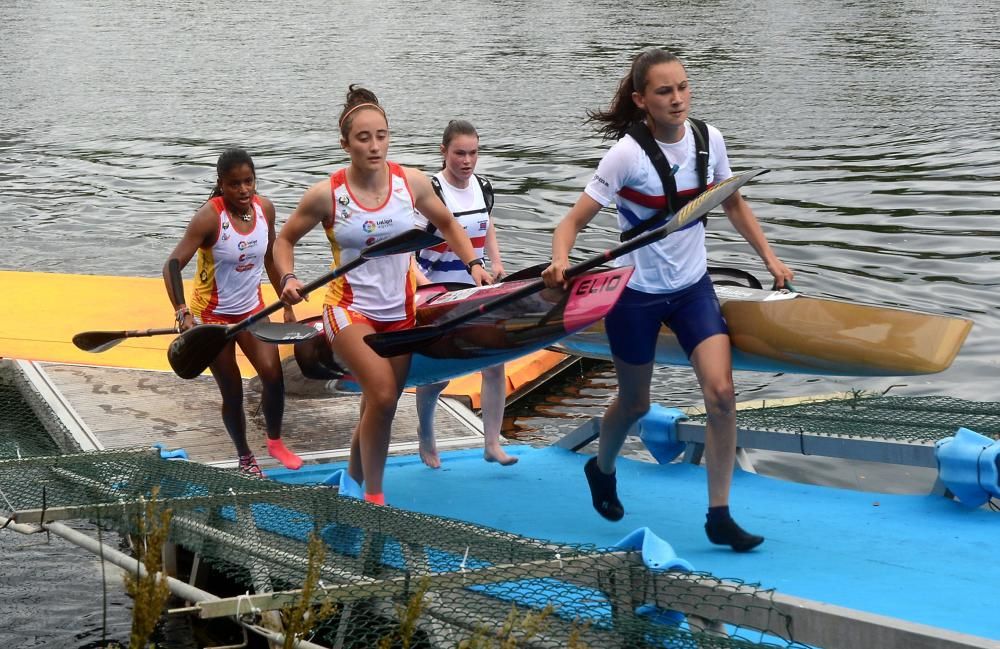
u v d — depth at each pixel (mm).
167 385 10969
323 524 6352
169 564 7578
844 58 36906
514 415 11562
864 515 7422
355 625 5887
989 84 31016
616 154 6625
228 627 7293
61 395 10617
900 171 21734
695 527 7297
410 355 7266
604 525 7469
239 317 8820
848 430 8547
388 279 7273
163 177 24031
